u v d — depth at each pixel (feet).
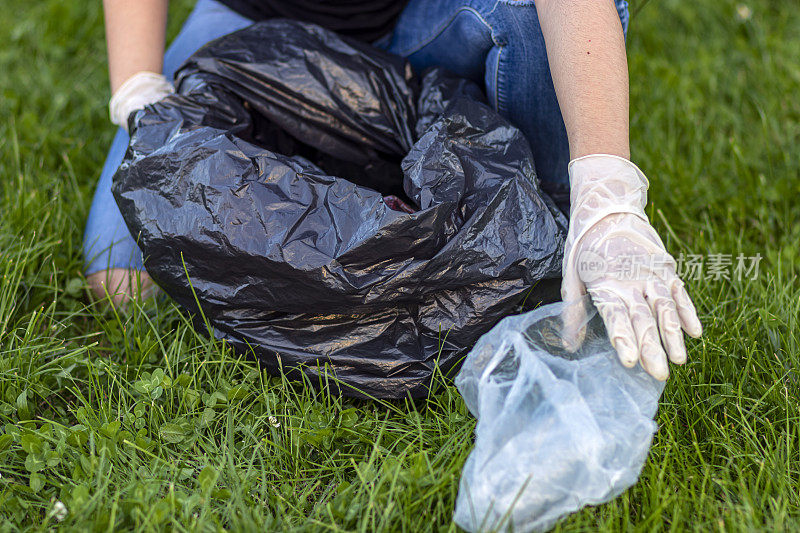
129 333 5.84
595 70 4.85
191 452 5.10
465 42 6.36
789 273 6.59
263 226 4.95
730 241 6.84
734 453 4.83
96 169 7.73
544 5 5.24
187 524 4.36
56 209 6.88
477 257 4.99
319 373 5.20
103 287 5.95
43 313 6.18
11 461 4.90
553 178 6.72
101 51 9.50
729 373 5.50
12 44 9.52
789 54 9.27
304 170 5.21
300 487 4.93
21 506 4.54
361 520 4.51
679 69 9.29
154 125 5.56
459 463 4.64
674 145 8.14
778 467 4.76
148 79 6.49
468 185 5.24
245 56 6.06
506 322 4.67
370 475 4.68
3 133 7.91
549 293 5.32
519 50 5.92
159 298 6.20
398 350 5.22
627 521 4.42
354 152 6.29
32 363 5.41
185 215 5.07
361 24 6.83
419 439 5.02
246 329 5.31
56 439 4.94
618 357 4.50
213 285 5.20
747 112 8.61
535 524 4.11
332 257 4.84
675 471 4.88
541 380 4.32
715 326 5.83
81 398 5.14
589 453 4.09
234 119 5.88
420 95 6.22
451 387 5.20
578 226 4.72
